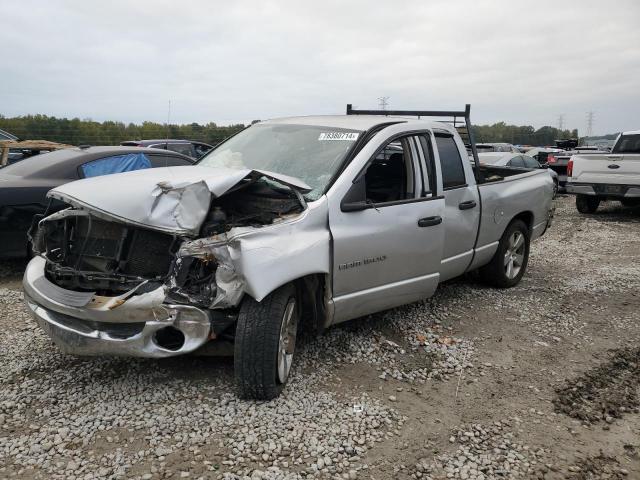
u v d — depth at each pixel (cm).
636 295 655
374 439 334
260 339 346
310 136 482
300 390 385
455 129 563
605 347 497
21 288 602
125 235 358
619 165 1259
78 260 370
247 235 341
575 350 488
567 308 600
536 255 888
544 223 721
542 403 391
